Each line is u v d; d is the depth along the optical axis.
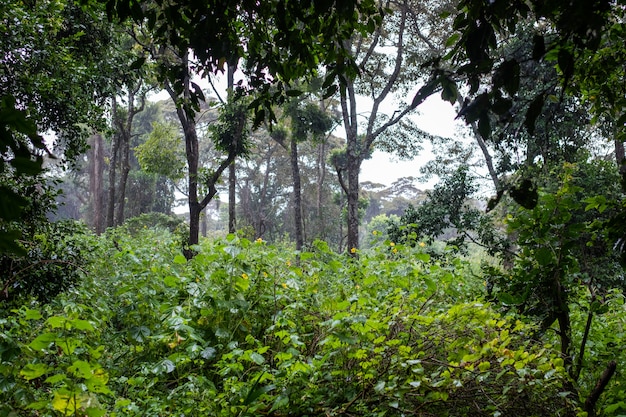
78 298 5.63
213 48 3.19
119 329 5.57
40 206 6.11
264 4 3.30
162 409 3.58
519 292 3.65
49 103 7.85
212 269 5.09
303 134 20.98
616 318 4.59
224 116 15.45
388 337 3.72
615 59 3.72
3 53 6.83
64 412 2.69
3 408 2.71
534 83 10.30
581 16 1.62
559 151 12.98
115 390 4.04
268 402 3.40
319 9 2.67
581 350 3.42
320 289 5.35
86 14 9.02
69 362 3.51
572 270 3.54
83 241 7.62
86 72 8.58
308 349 4.23
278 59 3.71
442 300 5.12
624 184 2.64
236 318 4.75
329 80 3.53
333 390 3.42
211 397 3.58
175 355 4.00
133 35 13.05
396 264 5.82
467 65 1.98
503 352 2.98
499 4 1.96
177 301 5.12
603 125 13.52
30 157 1.29
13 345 3.01
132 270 5.41
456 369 3.08
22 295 5.43
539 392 3.04
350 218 18.44
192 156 14.55
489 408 2.92
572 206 3.44
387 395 3.07
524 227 3.57
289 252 6.16
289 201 45.66
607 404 3.13
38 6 7.49
